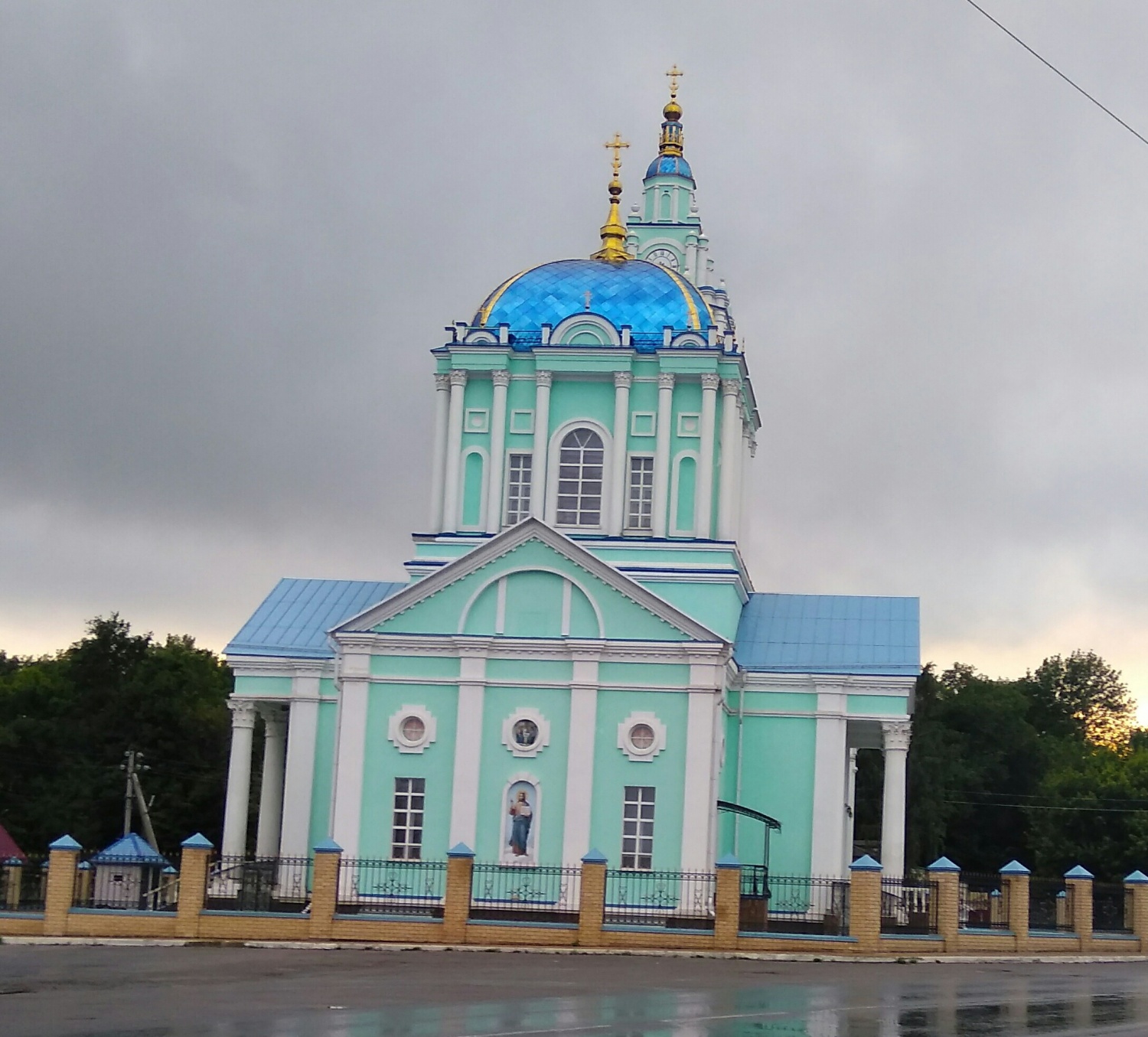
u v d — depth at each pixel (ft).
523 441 195.31
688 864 167.84
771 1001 97.66
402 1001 92.48
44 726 289.12
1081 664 447.01
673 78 235.40
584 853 168.55
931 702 340.39
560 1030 79.15
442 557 191.21
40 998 92.79
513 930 144.46
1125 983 123.75
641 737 171.53
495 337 195.83
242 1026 78.95
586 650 172.45
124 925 145.89
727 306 221.05
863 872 146.92
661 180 231.09
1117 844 279.08
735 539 197.06
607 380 194.80
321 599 203.10
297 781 189.16
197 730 292.61
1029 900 172.45
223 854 190.39
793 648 191.42
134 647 302.04
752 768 184.44
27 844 279.28
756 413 218.38
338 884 162.20
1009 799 349.41
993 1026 87.15
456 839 170.71
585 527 192.95
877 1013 91.91
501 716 173.27
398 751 173.88
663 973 119.14
